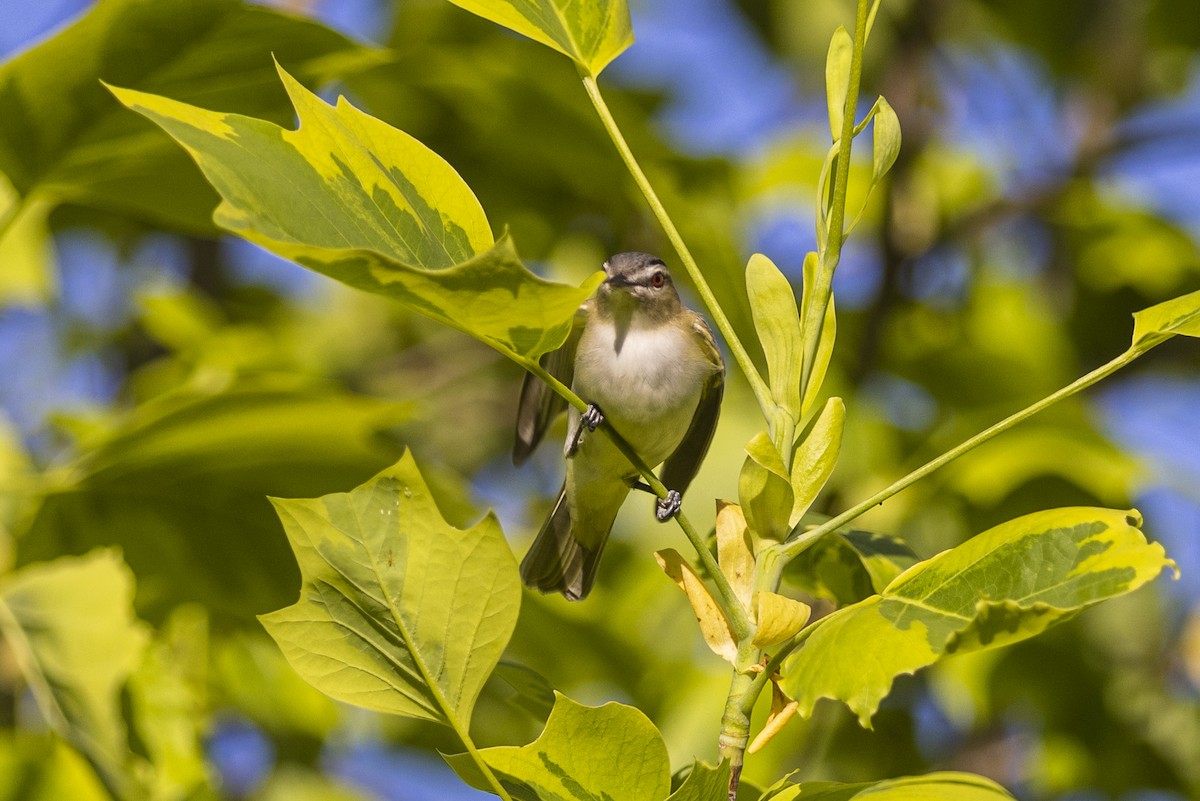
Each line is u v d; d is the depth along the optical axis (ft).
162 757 28.68
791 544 16.80
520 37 36.37
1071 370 43.24
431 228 16.48
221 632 35.73
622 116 36.52
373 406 26.76
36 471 36.99
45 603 27.66
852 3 49.24
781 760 36.78
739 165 43.24
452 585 17.22
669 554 17.06
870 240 44.88
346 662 17.19
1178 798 39.17
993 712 39.24
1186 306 16.02
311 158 15.66
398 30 37.04
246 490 28.73
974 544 15.52
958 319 43.21
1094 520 15.33
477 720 36.94
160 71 25.79
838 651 14.80
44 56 24.06
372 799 40.88
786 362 17.48
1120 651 40.47
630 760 15.87
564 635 34.96
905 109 43.19
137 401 39.83
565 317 14.90
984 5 49.01
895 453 38.88
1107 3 48.32
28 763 30.32
